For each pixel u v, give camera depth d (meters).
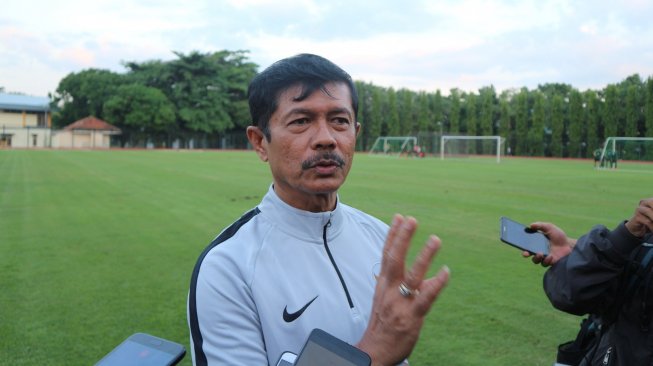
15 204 12.49
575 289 2.05
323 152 1.65
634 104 48.91
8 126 69.44
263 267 1.69
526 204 12.92
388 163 35.00
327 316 1.67
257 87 1.75
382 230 2.08
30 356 4.13
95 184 17.31
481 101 65.62
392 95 68.06
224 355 1.55
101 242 8.27
